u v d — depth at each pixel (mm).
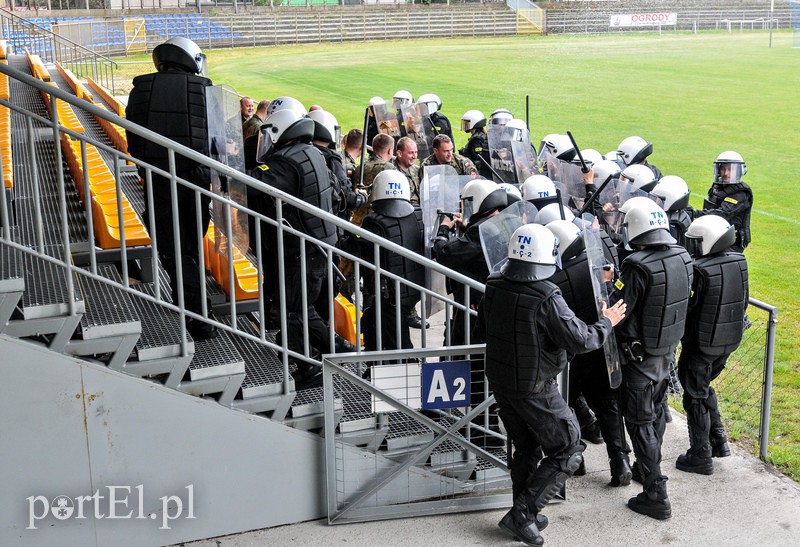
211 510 4582
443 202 6520
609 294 4961
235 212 4969
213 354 4660
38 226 4035
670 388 6785
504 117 9180
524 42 45781
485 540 4617
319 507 4805
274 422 4617
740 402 6699
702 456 5367
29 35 26453
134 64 30766
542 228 4340
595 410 5262
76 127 10578
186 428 4445
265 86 30094
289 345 5121
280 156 4980
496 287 4355
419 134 10039
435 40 47531
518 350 4277
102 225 5141
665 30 48406
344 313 5977
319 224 5008
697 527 4762
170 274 5016
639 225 4828
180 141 4832
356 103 26469
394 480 4863
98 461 4320
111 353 4367
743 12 48656
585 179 7184
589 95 29141
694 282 5113
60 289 4301
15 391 4102
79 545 4391
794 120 24344
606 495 5125
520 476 4641
